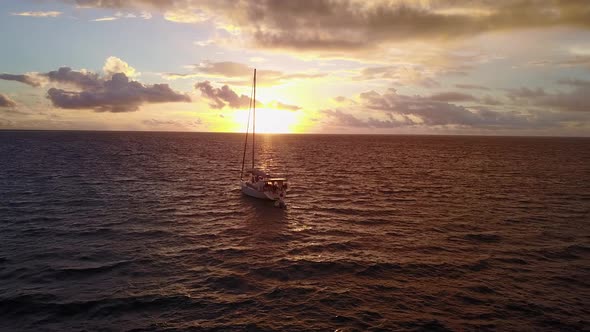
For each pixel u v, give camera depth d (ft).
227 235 96.99
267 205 137.18
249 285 64.95
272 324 51.62
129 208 125.90
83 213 116.78
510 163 314.35
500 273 71.31
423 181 203.92
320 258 79.36
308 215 121.80
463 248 86.74
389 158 370.94
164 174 218.79
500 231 101.55
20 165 241.14
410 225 108.58
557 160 345.72
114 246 85.10
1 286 62.28
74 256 77.66
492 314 55.26
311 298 59.98
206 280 66.85
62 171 217.15
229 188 175.22
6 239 88.48
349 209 131.13
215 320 52.65
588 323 52.85
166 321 52.21
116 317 53.11
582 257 80.53
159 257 78.59
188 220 112.06
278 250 84.99
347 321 52.70
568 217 118.32
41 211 118.11
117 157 323.98
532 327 51.75
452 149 547.90
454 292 62.80
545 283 66.74
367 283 66.28
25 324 50.98
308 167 278.26
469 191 170.09
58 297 58.80
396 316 54.34
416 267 74.23
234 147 545.85
